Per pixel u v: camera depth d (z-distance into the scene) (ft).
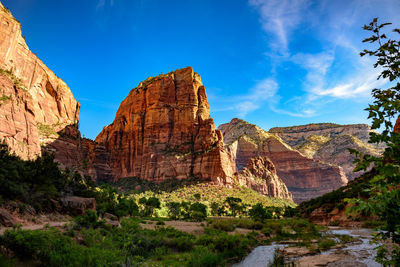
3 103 320.70
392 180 13.42
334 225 209.97
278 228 154.20
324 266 63.16
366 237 117.39
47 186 124.57
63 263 46.91
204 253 74.38
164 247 81.15
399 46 15.55
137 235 80.28
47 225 71.87
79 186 182.91
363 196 143.13
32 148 351.05
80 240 67.67
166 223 193.77
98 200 189.16
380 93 16.20
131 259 55.42
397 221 13.89
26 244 46.26
